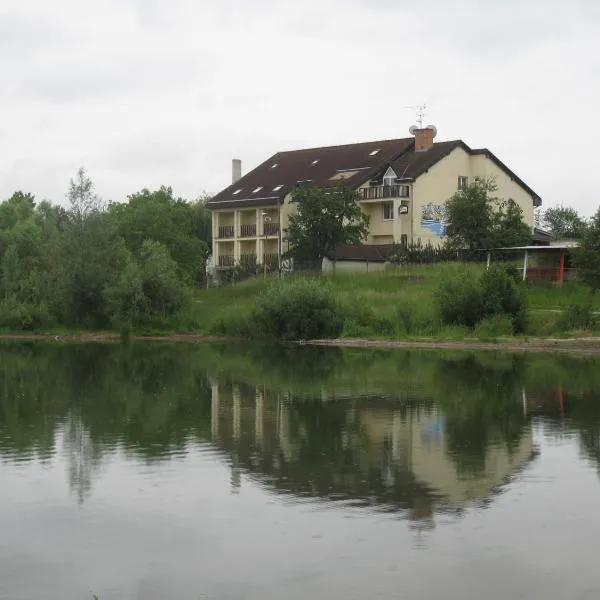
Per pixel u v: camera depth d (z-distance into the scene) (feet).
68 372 122.52
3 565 44.16
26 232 239.50
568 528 48.49
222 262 276.00
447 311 170.09
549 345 152.25
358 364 130.52
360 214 231.30
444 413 84.64
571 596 39.88
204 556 45.01
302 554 45.03
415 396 95.91
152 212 276.82
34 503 53.98
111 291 202.28
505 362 130.62
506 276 170.19
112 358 144.87
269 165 291.79
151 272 201.98
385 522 49.83
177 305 201.67
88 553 45.60
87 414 85.05
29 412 86.48
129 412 86.22
